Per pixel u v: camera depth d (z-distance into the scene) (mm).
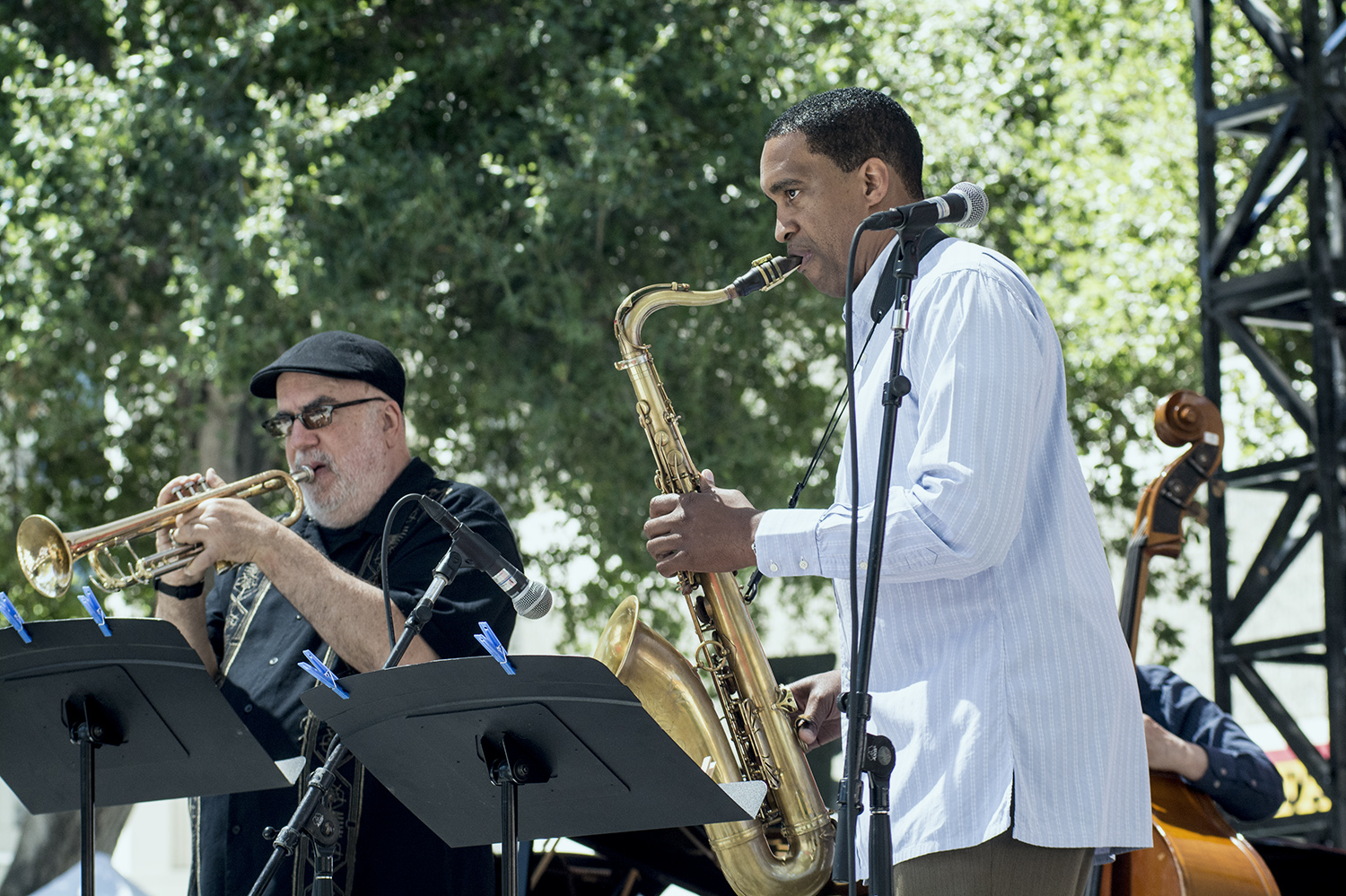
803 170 3258
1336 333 7480
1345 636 7129
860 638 2758
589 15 9758
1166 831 4703
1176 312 11570
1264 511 16734
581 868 5344
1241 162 11586
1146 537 5117
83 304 9383
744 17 10477
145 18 9242
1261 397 11773
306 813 3338
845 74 10898
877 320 3170
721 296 3922
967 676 2918
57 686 3566
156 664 3471
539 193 9094
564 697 2941
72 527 11234
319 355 4387
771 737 4117
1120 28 11898
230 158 8953
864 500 3100
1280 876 5156
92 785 3580
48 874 11227
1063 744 2838
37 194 8836
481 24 10148
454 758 3184
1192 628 17406
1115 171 11594
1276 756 9477
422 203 9008
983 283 2939
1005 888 2838
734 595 4195
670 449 4332
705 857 5137
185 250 8820
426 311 9812
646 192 9430
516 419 10922
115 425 11094
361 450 4363
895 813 2939
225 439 10547
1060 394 3094
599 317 9914
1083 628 2908
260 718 4066
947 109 11227
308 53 9695
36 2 10047
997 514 2801
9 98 9328
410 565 4191
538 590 3629
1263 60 11297
